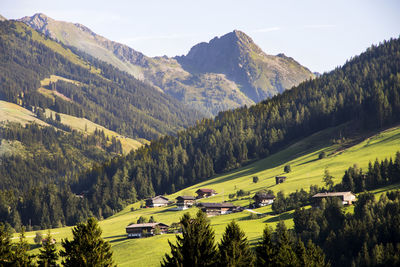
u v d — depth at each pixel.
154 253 131.25
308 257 81.50
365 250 107.06
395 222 114.88
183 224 76.44
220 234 140.25
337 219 130.88
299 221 132.12
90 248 76.81
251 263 71.50
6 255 85.00
